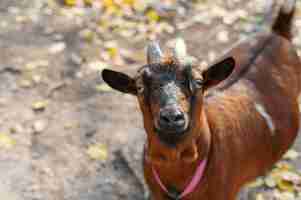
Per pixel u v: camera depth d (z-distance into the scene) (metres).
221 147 4.28
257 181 5.70
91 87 6.97
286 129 5.04
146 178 4.51
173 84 3.59
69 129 6.43
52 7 8.27
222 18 7.97
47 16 8.12
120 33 7.78
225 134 4.35
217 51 7.39
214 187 4.29
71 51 7.50
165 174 4.14
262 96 4.86
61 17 8.09
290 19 5.36
